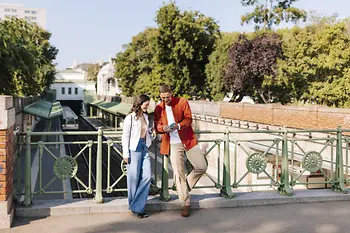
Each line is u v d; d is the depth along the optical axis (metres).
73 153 30.72
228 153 5.41
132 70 43.53
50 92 66.12
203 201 5.19
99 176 5.02
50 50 45.34
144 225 4.46
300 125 14.08
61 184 15.03
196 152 4.95
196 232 4.27
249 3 31.23
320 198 5.56
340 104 20.05
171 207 5.09
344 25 19.52
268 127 16.33
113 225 4.44
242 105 18.91
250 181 15.16
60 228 4.30
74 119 66.00
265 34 23.66
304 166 5.73
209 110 23.22
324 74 20.78
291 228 4.44
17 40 17.02
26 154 4.75
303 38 20.97
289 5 31.11
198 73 31.72
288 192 5.53
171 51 30.42
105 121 62.22
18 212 4.64
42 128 42.09
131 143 4.69
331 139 5.84
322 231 4.35
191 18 29.88
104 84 86.06
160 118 4.93
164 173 5.12
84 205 4.86
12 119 4.51
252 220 4.71
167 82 30.41
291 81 22.31
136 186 4.70
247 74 23.47
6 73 16.77
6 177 4.24
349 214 4.97
